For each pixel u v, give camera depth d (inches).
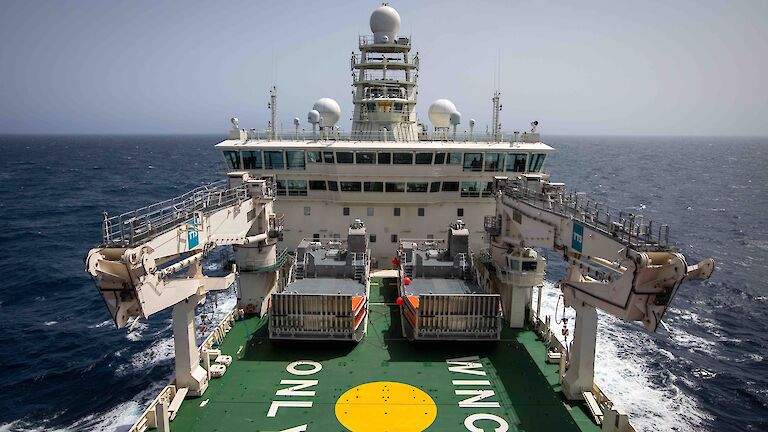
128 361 1588.3
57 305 2100.1
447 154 1374.3
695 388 1423.5
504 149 1378.0
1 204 4653.1
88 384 1455.5
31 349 1684.3
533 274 1130.0
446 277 1213.1
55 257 2824.8
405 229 1462.8
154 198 5039.4
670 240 3248.0
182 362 844.0
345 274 1214.3
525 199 1066.1
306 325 994.1
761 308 2082.9
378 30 1631.4
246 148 1374.3
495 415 802.8
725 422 1275.8
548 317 1093.1
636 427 1231.5
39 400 1379.2
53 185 5999.0
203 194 938.1
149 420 765.9
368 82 1585.9
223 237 930.1
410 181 1395.2
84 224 3779.5
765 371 1542.8
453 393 868.6
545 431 764.0
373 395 856.3
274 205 1449.3
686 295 2218.3
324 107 1574.8
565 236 882.8
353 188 1405.0
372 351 1023.6
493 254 1267.2
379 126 1566.2
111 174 7308.1
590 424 785.6
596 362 1541.6
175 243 754.8
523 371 951.0
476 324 998.4
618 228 737.0
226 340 1086.4
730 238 3336.6
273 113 1492.4
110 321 1916.8
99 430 1229.1
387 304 1261.1
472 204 1448.1
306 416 792.9
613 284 716.0
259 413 803.4
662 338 1748.3
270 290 1286.9
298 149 1369.3
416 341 1049.5
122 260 628.7
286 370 946.7
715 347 1705.2
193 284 796.6
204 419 786.8
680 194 5442.9
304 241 1366.9
